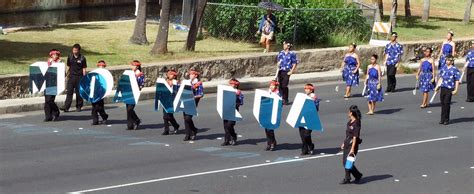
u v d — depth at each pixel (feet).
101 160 62.59
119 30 123.34
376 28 125.49
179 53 105.81
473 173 63.46
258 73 104.94
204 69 99.14
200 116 81.41
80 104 81.66
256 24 119.75
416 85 102.78
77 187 55.06
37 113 80.33
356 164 64.95
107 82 75.15
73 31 119.34
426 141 74.18
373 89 85.51
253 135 73.67
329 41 121.70
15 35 111.65
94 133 71.92
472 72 94.99
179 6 194.49
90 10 187.83
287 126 78.64
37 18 167.12
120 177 58.03
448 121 82.33
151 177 58.34
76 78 80.74
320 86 103.91
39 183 55.67
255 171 61.46
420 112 88.17
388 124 81.30
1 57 94.53
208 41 119.65
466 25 158.92
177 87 71.87
